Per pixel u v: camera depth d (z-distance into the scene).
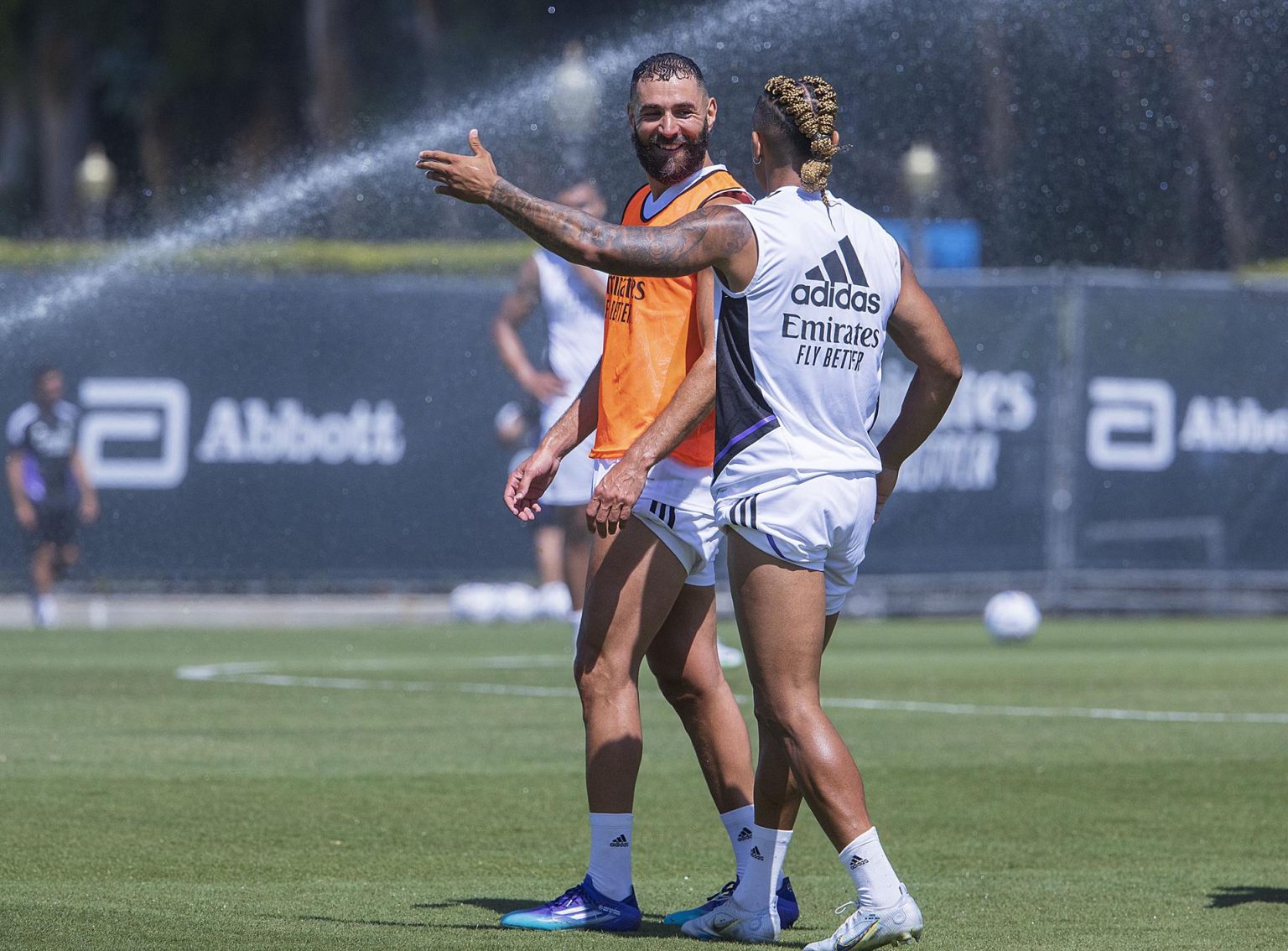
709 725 18.44
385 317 64.75
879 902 15.88
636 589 18.02
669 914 18.45
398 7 119.25
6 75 131.88
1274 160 71.25
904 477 66.25
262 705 37.84
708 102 18.38
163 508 64.12
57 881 19.59
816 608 16.19
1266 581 68.38
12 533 62.84
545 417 44.69
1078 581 67.44
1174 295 67.62
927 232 74.25
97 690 40.69
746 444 16.11
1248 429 68.38
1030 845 22.66
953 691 42.12
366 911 18.06
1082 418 67.19
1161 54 67.12
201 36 126.00
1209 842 22.91
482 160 15.58
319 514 64.62
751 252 15.95
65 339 63.88
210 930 16.78
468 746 31.67
